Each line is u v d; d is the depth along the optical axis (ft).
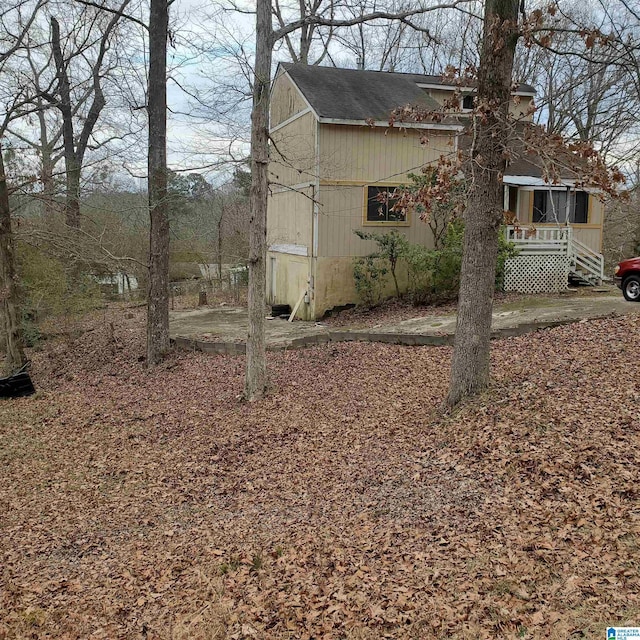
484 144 26.58
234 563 20.35
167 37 49.62
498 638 14.28
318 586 18.07
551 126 75.61
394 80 69.15
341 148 59.36
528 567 16.69
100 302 64.34
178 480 28.55
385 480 24.70
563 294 58.80
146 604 18.84
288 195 67.87
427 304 59.41
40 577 21.17
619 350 31.48
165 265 50.29
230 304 81.20
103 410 40.78
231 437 32.78
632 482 19.45
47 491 28.66
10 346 46.78
